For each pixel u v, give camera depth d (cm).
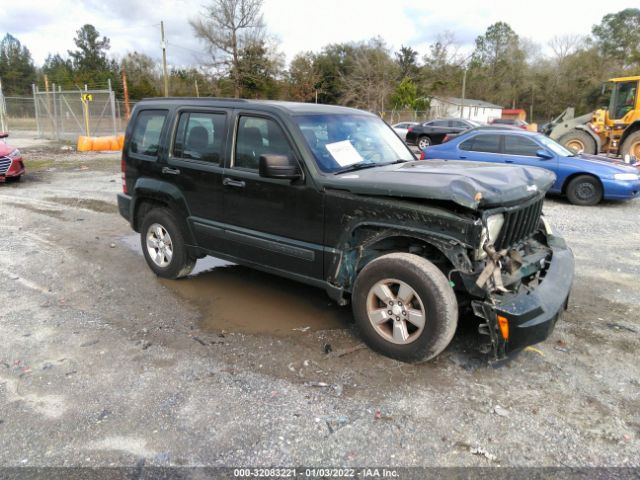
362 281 376
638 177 986
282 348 395
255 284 543
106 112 2334
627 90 1577
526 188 371
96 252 655
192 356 382
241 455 273
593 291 522
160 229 543
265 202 429
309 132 419
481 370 360
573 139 1550
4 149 1184
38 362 373
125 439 286
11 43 7162
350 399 325
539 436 289
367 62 5003
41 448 279
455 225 329
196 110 492
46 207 930
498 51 7350
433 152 1134
